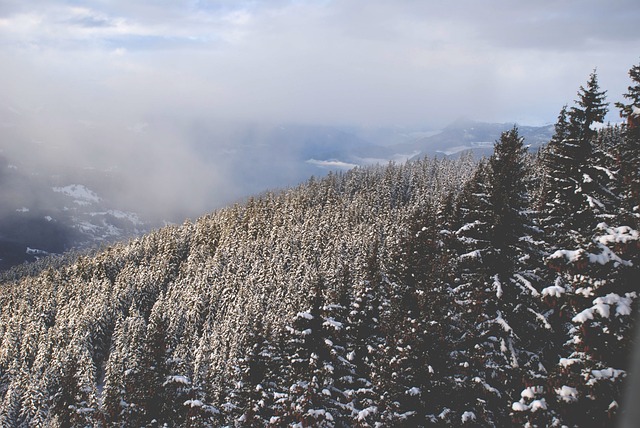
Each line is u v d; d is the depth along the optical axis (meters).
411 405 17.98
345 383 21.12
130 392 25.61
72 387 44.09
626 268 11.12
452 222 27.25
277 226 120.75
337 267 72.56
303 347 21.44
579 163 19.67
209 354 68.56
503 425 16.75
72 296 106.44
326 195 150.88
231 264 103.12
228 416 25.47
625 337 10.64
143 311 100.56
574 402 11.31
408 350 18.44
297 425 19.94
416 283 21.84
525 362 17.41
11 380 76.00
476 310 17.70
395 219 107.69
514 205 18.52
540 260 18.50
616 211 17.06
